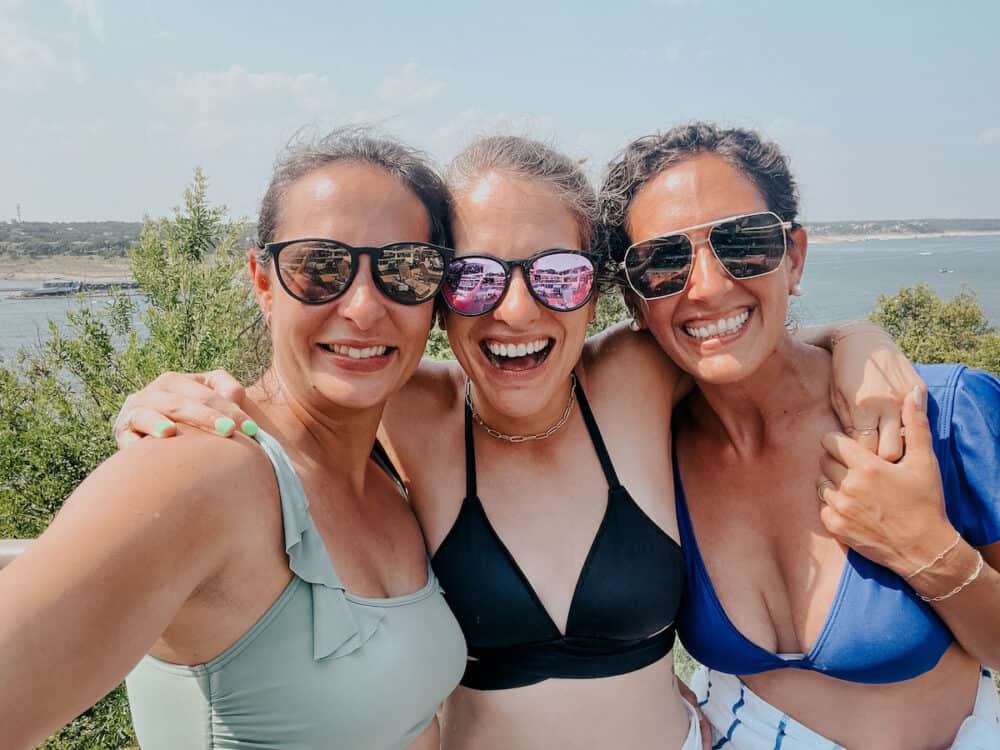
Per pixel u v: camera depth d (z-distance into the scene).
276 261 0.52
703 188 0.62
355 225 0.52
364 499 0.60
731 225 0.61
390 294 0.53
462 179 0.62
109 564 0.35
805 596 0.63
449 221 0.62
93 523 0.36
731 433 0.67
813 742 0.62
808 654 0.62
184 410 0.44
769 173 0.64
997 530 0.58
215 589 0.42
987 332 17.69
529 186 0.61
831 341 0.68
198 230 6.77
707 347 0.63
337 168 0.53
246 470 0.43
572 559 0.64
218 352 5.76
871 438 0.59
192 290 6.33
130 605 0.36
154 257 6.50
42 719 0.33
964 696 0.63
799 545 0.64
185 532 0.38
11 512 5.44
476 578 0.63
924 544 0.56
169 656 0.46
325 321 0.52
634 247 0.65
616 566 0.63
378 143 0.55
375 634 0.50
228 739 0.45
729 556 0.66
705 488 0.69
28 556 0.35
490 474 0.66
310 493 0.52
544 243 0.61
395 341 0.54
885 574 0.60
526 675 0.62
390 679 0.49
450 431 0.69
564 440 0.67
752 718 0.66
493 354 0.63
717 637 0.65
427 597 0.57
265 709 0.45
